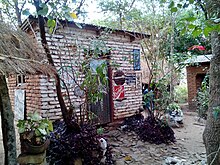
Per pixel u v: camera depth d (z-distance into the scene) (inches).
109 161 148.6
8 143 112.8
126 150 173.0
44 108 190.7
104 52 175.6
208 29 47.5
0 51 90.0
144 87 281.9
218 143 75.0
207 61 273.6
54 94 195.5
